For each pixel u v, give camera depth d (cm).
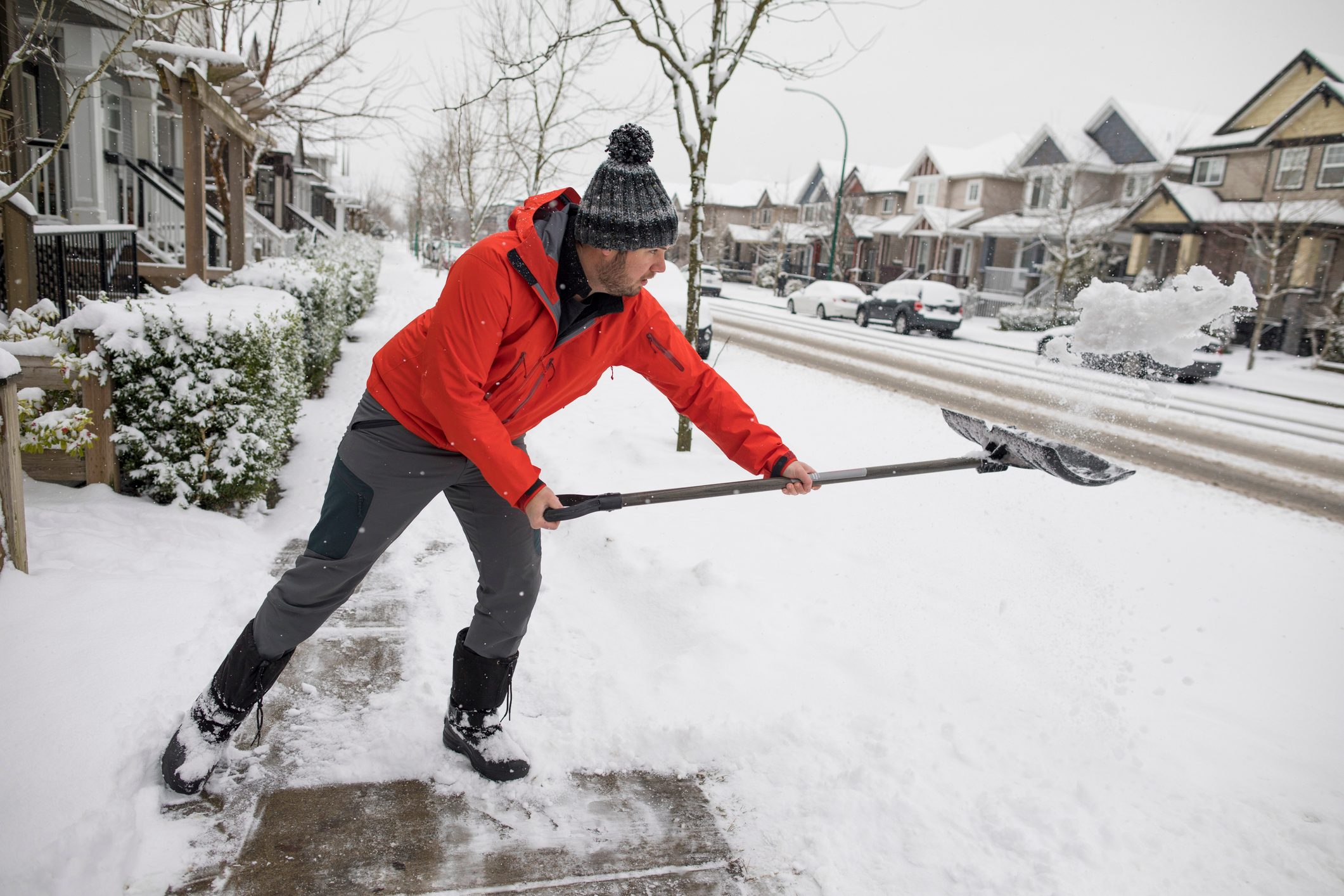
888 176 5312
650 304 220
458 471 212
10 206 575
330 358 881
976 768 248
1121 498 639
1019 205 4216
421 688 275
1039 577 419
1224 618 400
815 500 517
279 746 242
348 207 5384
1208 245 2809
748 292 4378
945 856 211
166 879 189
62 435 357
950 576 405
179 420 405
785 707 275
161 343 399
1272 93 2819
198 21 1184
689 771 244
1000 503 557
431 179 3578
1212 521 608
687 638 319
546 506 190
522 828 216
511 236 193
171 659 268
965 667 308
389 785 229
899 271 4709
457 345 186
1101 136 3600
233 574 345
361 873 197
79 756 216
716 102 596
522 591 226
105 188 1150
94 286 751
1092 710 285
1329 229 2416
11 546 296
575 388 220
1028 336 2431
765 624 331
